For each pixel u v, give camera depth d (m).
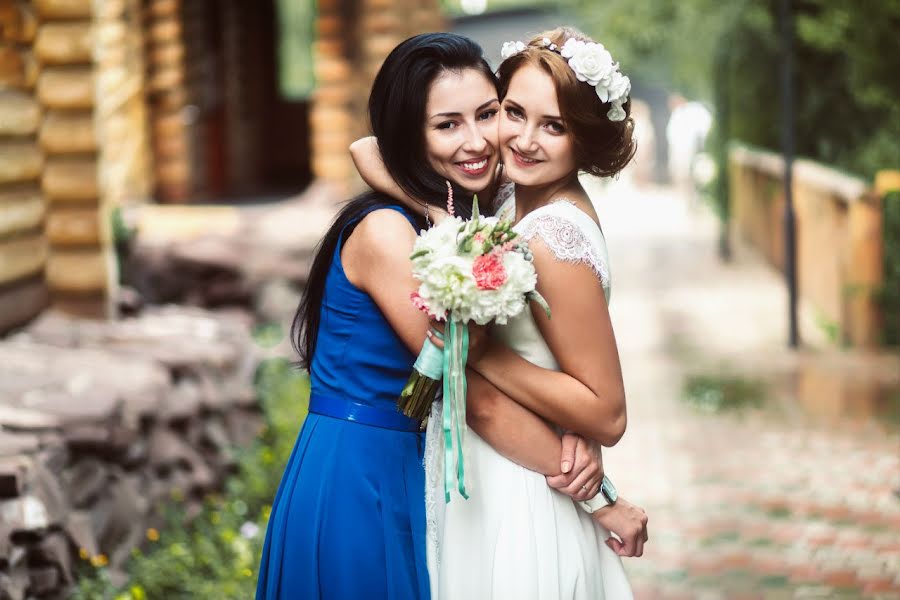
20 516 4.28
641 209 27.42
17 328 6.95
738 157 19.80
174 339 7.18
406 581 2.91
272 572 3.02
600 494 3.01
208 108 14.50
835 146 14.59
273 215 11.73
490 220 2.69
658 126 33.84
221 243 10.37
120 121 11.07
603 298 2.86
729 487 6.99
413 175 2.94
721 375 10.14
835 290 11.94
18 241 6.95
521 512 2.89
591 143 2.84
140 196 12.10
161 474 5.81
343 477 2.95
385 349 2.97
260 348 8.47
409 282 2.86
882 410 8.73
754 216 18.64
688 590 5.39
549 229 2.82
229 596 4.93
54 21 7.19
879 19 10.78
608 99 2.81
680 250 19.41
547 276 2.81
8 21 6.86
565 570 2.92
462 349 2.74
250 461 6.60
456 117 2.90
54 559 4.39
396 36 13.41
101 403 5.26
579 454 2.91
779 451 7.73
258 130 17.38
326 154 13.29
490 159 2.96
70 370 5.96
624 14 20.34
